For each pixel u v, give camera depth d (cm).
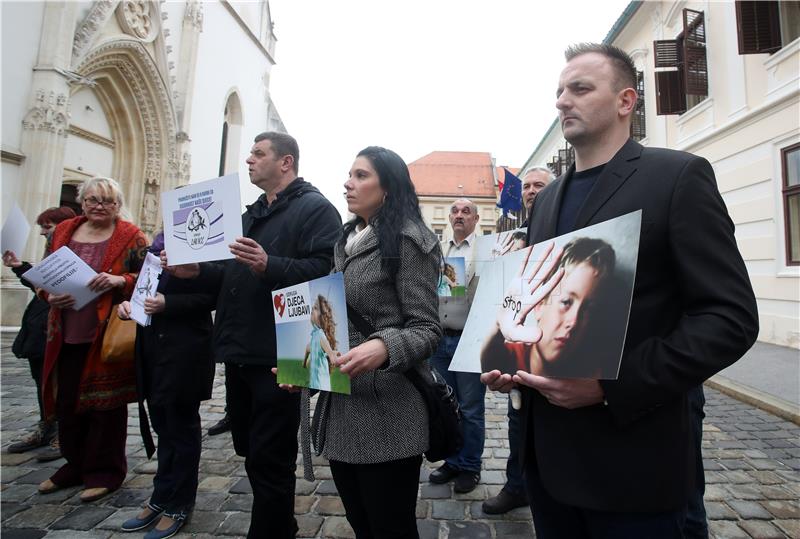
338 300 145
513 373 117
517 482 266
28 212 927
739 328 95
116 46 1177
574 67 130
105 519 255
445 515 263
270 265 194
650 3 1215
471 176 4581
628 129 131
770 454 356
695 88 973
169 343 246
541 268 119
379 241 158
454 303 321
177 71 1492
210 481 303
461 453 300
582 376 99
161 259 232
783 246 772
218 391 540
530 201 305
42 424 349
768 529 246
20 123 933
